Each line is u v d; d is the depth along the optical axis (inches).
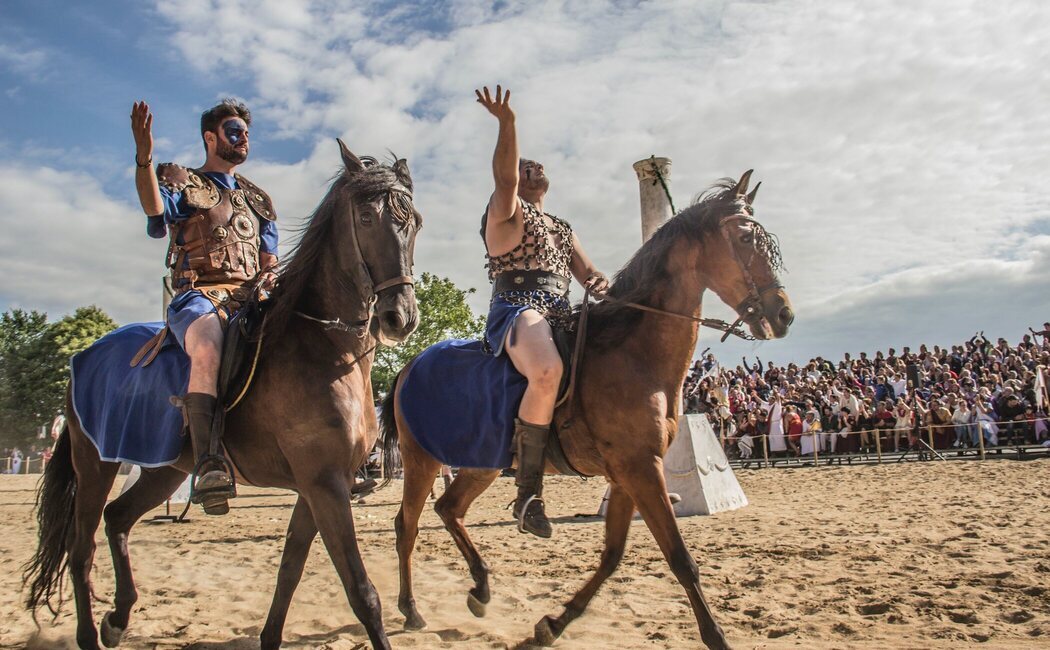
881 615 192.2
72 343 1537.9
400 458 217.2
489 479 211.6
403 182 165.9
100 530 414.9
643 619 199.6
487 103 175.0
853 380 828.0
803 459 776.3
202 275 176.1
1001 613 186.5
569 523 411.5
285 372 152.9
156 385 165.8
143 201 162.4
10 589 255.6
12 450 1494.8
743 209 183.2
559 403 181.5
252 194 187.8
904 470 629.3
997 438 688.4
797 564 262.4
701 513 414.3
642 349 180.1
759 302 177.2
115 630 176.4
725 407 837.2
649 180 438.3
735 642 175.5
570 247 203.9
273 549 346.3
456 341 212.4
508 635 189.8
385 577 271.1
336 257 159.0
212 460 150.7
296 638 193.3
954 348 870.4
